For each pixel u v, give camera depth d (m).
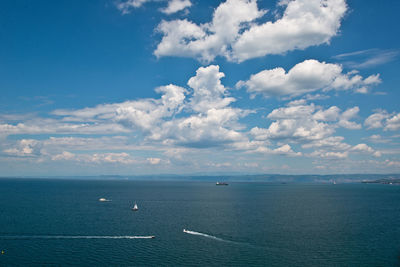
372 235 111.25
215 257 84.06
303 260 82.38
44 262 79.00
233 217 151.12
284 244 97.88
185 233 111.56
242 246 95.00
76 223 128.38
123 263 78.69
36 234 107.94
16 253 86.31
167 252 88.06
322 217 153.88
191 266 77.00
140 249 90.81
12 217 142.25
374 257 85.38
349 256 86.00
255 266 77.44
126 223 130.25
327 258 84.19
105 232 111.88
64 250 89.31
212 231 115.44
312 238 105.94
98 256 84.00
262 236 108.12
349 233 114.19
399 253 89.00
